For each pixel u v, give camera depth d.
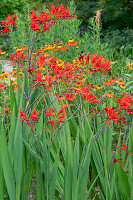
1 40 10.03
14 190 1.98
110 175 2.29
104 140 2.32
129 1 14.28
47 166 1.98
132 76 4.51
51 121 1.99
